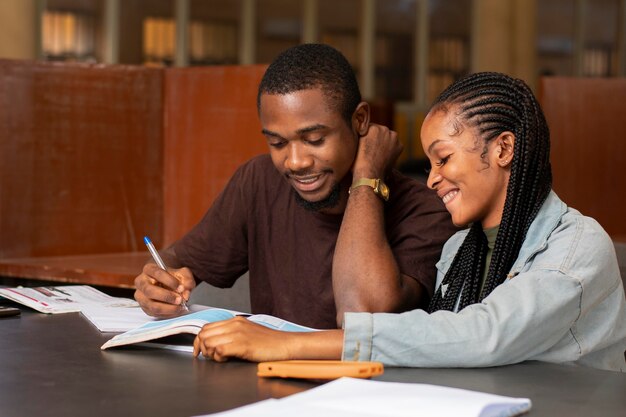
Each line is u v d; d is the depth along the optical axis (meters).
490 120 1.80
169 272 2.26
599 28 13.16
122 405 1.38
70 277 3.29
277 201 2.39
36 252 3.60
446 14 11.84
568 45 13.01
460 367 1.63
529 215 1.81
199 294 2.85
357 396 1.29
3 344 1.84
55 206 3.63
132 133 3.76
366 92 11.50
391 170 2.26
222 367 1.62
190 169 3.78
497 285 1.82
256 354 1.64
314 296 2.31
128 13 10.15
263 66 3.63
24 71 3.56
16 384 1.50
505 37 11.13
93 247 3.71
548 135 1.83
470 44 11.95
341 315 2.02
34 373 1.58
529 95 1.80
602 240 1.75
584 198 4.39
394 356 1.62
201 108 3.75
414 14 11.70
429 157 1.86
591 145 4.38
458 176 1.82
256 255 2.45
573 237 1.74
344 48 11.51
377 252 2.05
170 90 3.82
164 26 10.42
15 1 5.85
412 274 2.15
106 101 3.71
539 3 12.79
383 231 2.10
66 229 3.66
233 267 2.54
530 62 11.22
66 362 1.67
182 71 3.79
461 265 1.95
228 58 10.89
